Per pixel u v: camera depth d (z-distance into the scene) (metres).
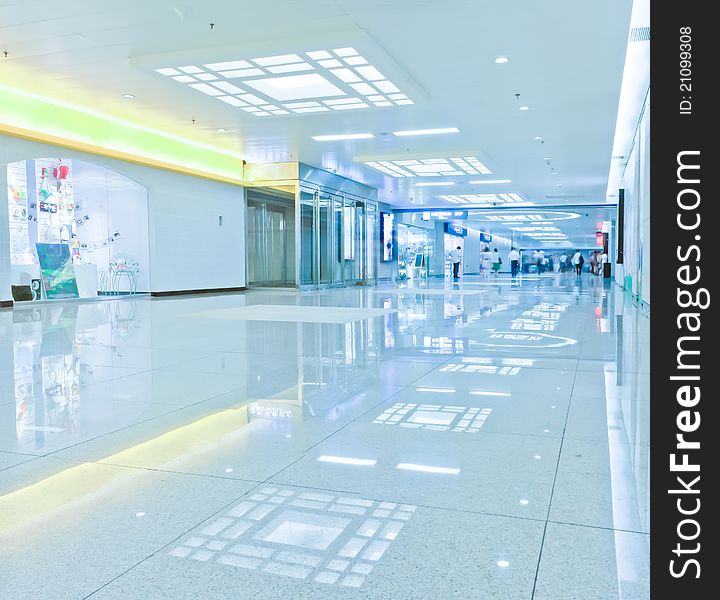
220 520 2.98
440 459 3.88
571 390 5.95
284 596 2.31
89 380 6.50
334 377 6.64
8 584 2.41
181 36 11.54
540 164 25.84
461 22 10.73
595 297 21.41
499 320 13.08
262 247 27.16
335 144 21.95
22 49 12.25
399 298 21.28
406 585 2.38
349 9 10.23
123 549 2.70
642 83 14.77
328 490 3.36
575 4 10.01
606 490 3.35
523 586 2.37
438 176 28.94
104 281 22.77
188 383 6.33
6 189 16.55
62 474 3.65
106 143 19.16
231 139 21.30
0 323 12.54
